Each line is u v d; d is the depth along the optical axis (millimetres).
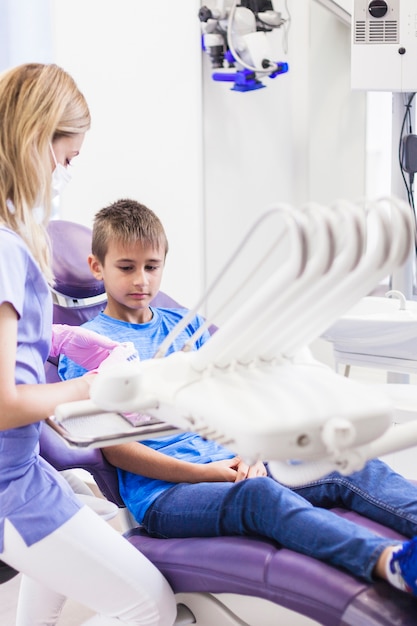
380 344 1860
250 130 2338
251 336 907
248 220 2369
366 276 853
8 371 1025
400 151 2096
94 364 1314
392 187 2143
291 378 938
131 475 1394
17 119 1103
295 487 1390
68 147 1170
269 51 2172
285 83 2289
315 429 821
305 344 987
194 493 1286
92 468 1355
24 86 1111
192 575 1178
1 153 1110
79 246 1775
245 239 873
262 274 2367
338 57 2197
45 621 1372
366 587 1051
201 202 2330
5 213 1115
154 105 2365
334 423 812
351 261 815
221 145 2328
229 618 1173
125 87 2406
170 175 2371
